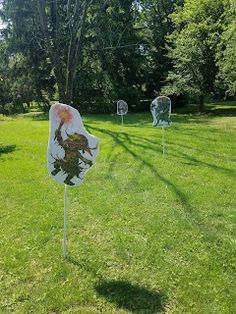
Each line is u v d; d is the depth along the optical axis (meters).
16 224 5.98
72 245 5.25
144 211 6.39
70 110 4.45
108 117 23.88
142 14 29.53
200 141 12.45
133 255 4.93
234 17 17.55
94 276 4.46
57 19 21.84
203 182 7.91
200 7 22.50
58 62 20.77
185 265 4.67
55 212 6.43
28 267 4.67
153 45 29.38
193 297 4.02
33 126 18.20
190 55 22.69
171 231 5.59
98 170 9.04
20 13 25.08
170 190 7.43
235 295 4.05
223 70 18.97
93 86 27.56
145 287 4.22
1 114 26.34
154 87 30.12
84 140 4.53
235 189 7.44
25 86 28.05
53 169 4.50
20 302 3.99
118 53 27.52
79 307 3.90
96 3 22.95
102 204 6.74
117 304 3.94
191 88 23.69
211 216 6.18
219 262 4.72
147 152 10.91
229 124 17.45
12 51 26.69
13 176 8.78
